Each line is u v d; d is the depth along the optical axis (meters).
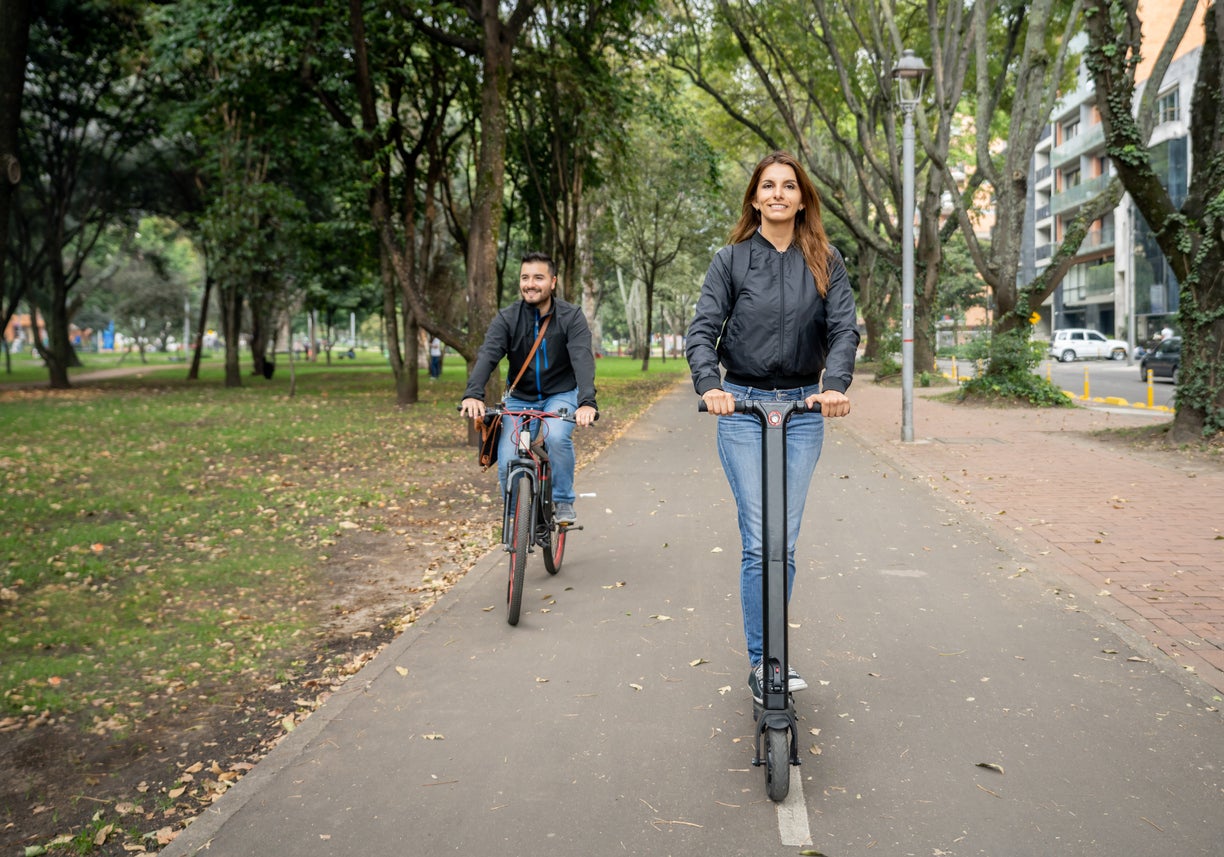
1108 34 12.20
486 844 2.90
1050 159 58.94
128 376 41.47
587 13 18.16
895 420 17.61
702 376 3.32
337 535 7.90
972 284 55.38
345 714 3.93
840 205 26.41
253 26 15.68
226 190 24.39
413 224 21.20
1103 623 5.00
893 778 3.29
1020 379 20.67
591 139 19.25
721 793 3.20
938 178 25.38
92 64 28.30
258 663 4.77
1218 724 3.69
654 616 5.27
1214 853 2.78
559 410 5.75
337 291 35.56
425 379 35.06
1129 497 8.83
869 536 7.37
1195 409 12.32
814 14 23.73
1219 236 11.90
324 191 27.80
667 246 40.81
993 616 5.20
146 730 3.95
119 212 34.66
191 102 22.58
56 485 10.26
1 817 3.22
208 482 10.57
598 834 2.94
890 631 4.96
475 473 11.48
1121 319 49.44
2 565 6.74
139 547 7.43
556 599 5.65
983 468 11.03
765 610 3.19
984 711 3.87
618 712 3.91
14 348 97.31
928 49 24.34
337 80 16.69
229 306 30.25
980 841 2.86
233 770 3.54
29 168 29.84
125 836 3.06
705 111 29.53
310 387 30.66
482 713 3.92
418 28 14.26
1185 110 40.25
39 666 4.66
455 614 5.36
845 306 3.46
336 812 3.11
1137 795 3.13
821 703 3.99
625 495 9.49
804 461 3.52
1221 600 5.38
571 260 21.30
